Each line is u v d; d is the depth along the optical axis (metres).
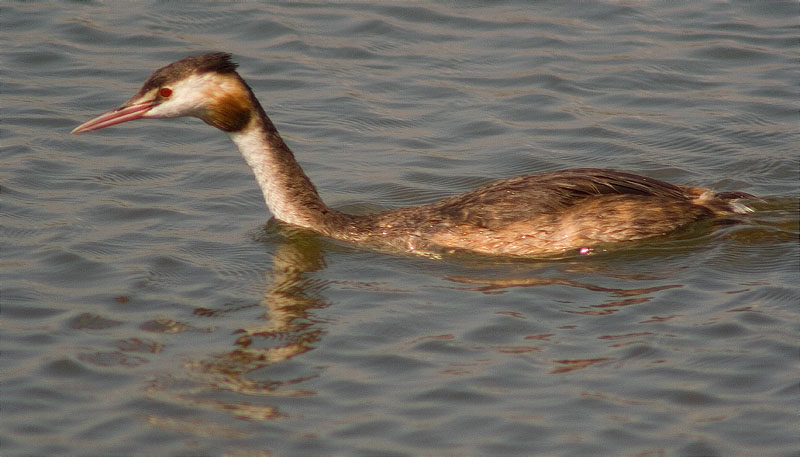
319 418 10.67
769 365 11.34
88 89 19.05
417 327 12.28
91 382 11.25
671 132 17.81
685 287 12.97
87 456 10.12
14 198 15.55
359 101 18.94
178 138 17.84
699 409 10.71
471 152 17.42
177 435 10.41
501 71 19.95
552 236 13.95
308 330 12.26
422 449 10.21
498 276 13.48
